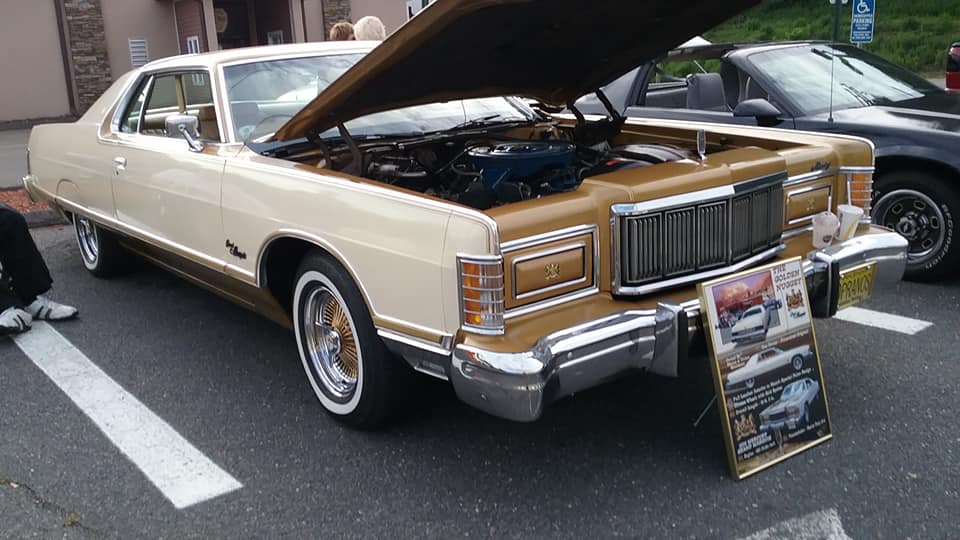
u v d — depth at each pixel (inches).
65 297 222.1
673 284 122.7
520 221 109.6
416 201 116.6
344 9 676.7
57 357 179.6
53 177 231.6
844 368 157.2
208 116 168.9
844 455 126.1
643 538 109.4
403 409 137.2
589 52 154.7
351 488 124.5
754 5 143.9
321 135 163.6
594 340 109.6
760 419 122.2
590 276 118.1
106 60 612.7
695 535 109.4
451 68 141.3
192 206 164.1
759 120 219.5
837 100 219.1
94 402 156.9
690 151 162.1
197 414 150.9
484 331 109.0
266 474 129.4
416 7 450.9
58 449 139.4
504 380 105.5
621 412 144.2
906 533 107.7
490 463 129.7
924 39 696.4
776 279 123.0
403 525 114.9
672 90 254.8
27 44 585.9
